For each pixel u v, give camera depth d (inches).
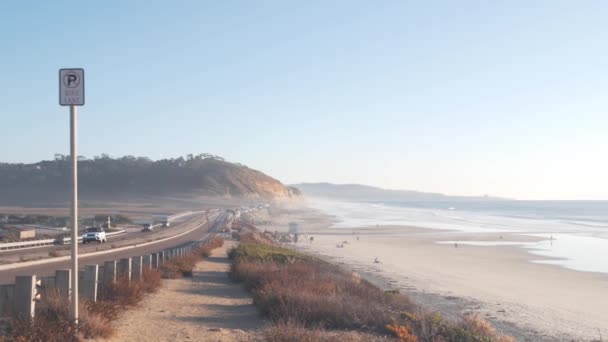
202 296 709.3
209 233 2972.4
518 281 1674.5
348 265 1959.9
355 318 508.4
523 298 1332.4
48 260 1175.0
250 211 6417.3
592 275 1846.7
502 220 5861.2
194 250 1435.8
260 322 536.4
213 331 468.8
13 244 1632.6
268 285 644.7
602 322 1039.6
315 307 527.2
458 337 496.1
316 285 686.5
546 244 3046.3
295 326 449.4
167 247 1802.4
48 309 383.2
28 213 4579.2
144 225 3112.7
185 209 6781.5
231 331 475.2
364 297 693.9
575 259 2336.4
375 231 4131.4
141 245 1934.1
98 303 448.1
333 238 3474.4
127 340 411.5
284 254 1401.3
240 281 892.6
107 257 1298.0
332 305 530.6
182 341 423.2
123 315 509.4
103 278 572.4
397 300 738.8
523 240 3309.5
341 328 502.3
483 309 1105.4
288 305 534.3
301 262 1250.0
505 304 1197.7
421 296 1235.9
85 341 374.6
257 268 882.8
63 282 420.5
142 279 690.8
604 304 1286.9
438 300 1193.4
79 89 359.3
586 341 837.8
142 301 609.3
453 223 5246.1
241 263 960.9
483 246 2930.6
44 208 6166.3
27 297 362.6
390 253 2541.8
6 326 354.9
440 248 2815.0
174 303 626.5
